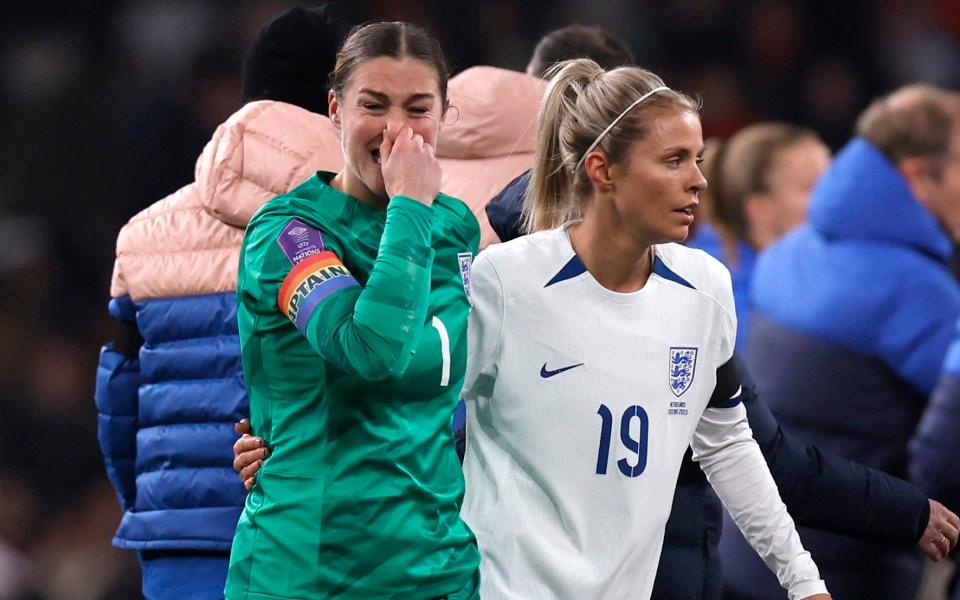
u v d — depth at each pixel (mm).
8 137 36125
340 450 10266
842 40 41094
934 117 16078
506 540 11203
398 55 10414
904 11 41688
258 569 10398
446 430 10758
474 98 13930
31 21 37938
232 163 13070
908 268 15766
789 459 12641
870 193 15969
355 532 10242
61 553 26531
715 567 12695
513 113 13906
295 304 10086
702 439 12023
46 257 33875
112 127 36406
